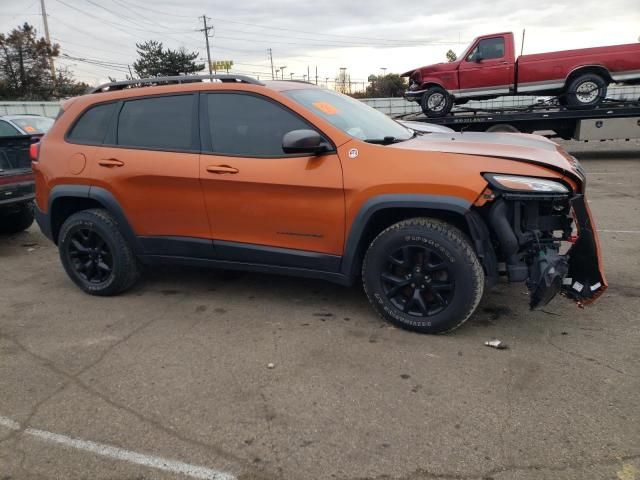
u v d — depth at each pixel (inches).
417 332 147.2
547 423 106.2
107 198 177.3
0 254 257.8
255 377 128.8
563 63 492.7
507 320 153.3
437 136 172.1
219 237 165.5
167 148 168.6
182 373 132.3
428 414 111.0
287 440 104.9
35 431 111.3
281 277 199.8
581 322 150.0
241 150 158.1
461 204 132.5
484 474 93.4
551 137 541.6
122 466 99.8
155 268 216.8
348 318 160.4
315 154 147.6
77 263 192.1
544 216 142.4
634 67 479.8
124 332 158.1
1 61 1770.4
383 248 145.1
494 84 519.2
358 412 112.8
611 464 94.1
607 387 117.6
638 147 601.9
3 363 141.4
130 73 2309.3
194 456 101.6
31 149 200.8
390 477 93.8
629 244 220.5
